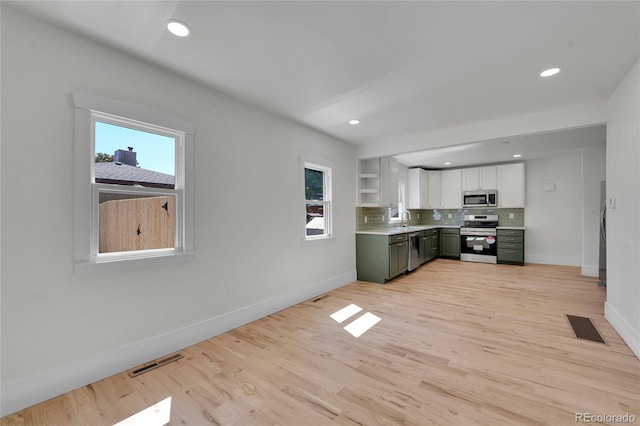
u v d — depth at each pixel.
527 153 5.64
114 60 2.10
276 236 3.44
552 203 6.23
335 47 2.08
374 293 4.14
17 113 1.71
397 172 5.92
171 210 2.48
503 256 6.32
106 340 2.05
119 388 1.91
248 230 3.10
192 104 2.59
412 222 7.43
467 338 2.63
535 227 6.43
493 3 1.64
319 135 4.17
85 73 1.96
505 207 6.51
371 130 4.09
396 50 2.12
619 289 2.68
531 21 1.80
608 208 2.98
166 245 2.44
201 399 1.80
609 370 2.07
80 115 1.93
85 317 1.96
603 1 1.62
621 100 2.60
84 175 1.95
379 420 1.60
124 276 2.15
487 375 2.03
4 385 1.65
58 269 1.85
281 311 3.41
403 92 2.83
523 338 2.62
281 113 3.40
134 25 1.83
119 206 2.18
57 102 1.85
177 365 2.20
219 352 2.41
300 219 3.80
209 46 2.06
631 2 1.62
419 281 4.84
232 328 2.89
